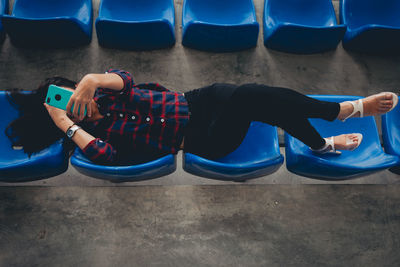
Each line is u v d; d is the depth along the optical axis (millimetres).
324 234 2266
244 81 2980
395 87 3049
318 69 3062
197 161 1708
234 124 1820
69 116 1715
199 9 3311
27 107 1777
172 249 2164
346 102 1810
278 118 1753
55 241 2141
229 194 2344
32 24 2664
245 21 3262
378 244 2266
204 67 2988
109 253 2131
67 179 2365
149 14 3225
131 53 2998
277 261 2180
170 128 1792
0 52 2902
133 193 2303
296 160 1981
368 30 2896
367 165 1973
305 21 3375
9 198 2236
